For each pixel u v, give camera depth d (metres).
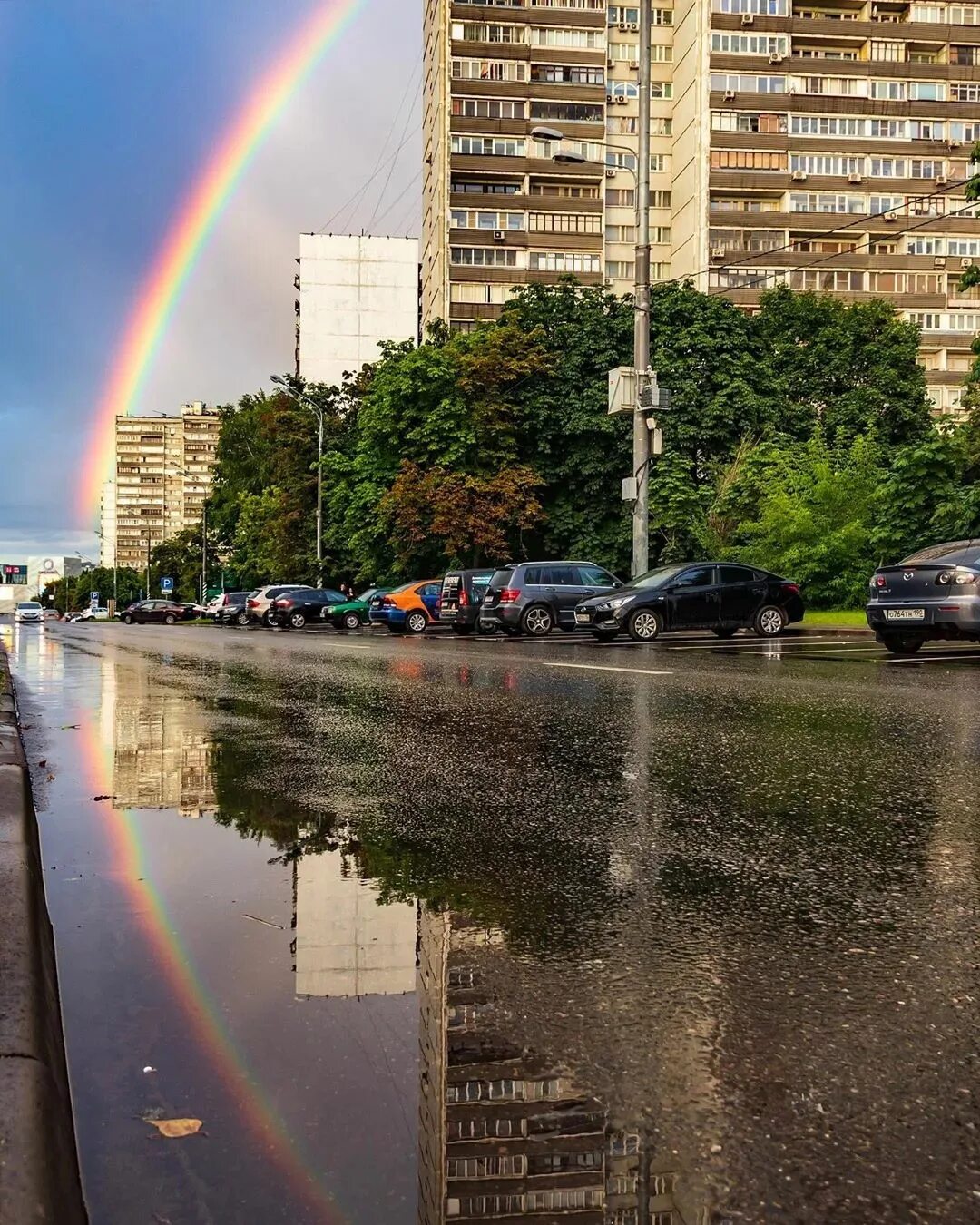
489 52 64.81
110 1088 2.18
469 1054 2.33
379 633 31.22
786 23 64.25
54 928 3.28
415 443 36.56
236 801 5.29
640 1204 1.74
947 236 65.69
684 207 66.62
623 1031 2.45
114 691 11.60
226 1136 1.98
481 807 4.98
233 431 65.19
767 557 26.50
